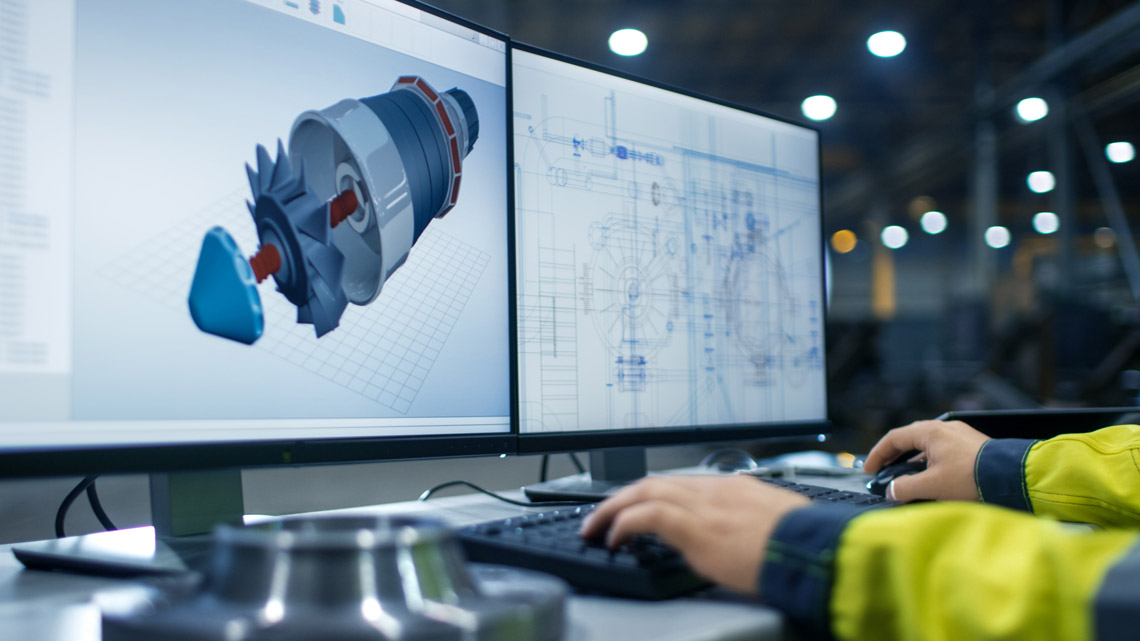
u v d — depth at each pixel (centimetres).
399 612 34
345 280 75
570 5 885
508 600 38
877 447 104
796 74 1110
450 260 85
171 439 62
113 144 61
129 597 40
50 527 88
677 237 113
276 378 69
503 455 89
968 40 985
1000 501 89
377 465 112
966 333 996
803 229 132
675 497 52
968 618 38
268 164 70
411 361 80
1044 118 915
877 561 42
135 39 62
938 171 1238
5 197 55
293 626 32
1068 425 110
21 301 55
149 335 61
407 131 82
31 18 58
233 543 37
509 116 94
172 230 63
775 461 148
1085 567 37
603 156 105
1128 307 738
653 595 49
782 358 126
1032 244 1447
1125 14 701
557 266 99
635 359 106
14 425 54
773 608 48
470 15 782
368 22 80
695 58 1059
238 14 69
